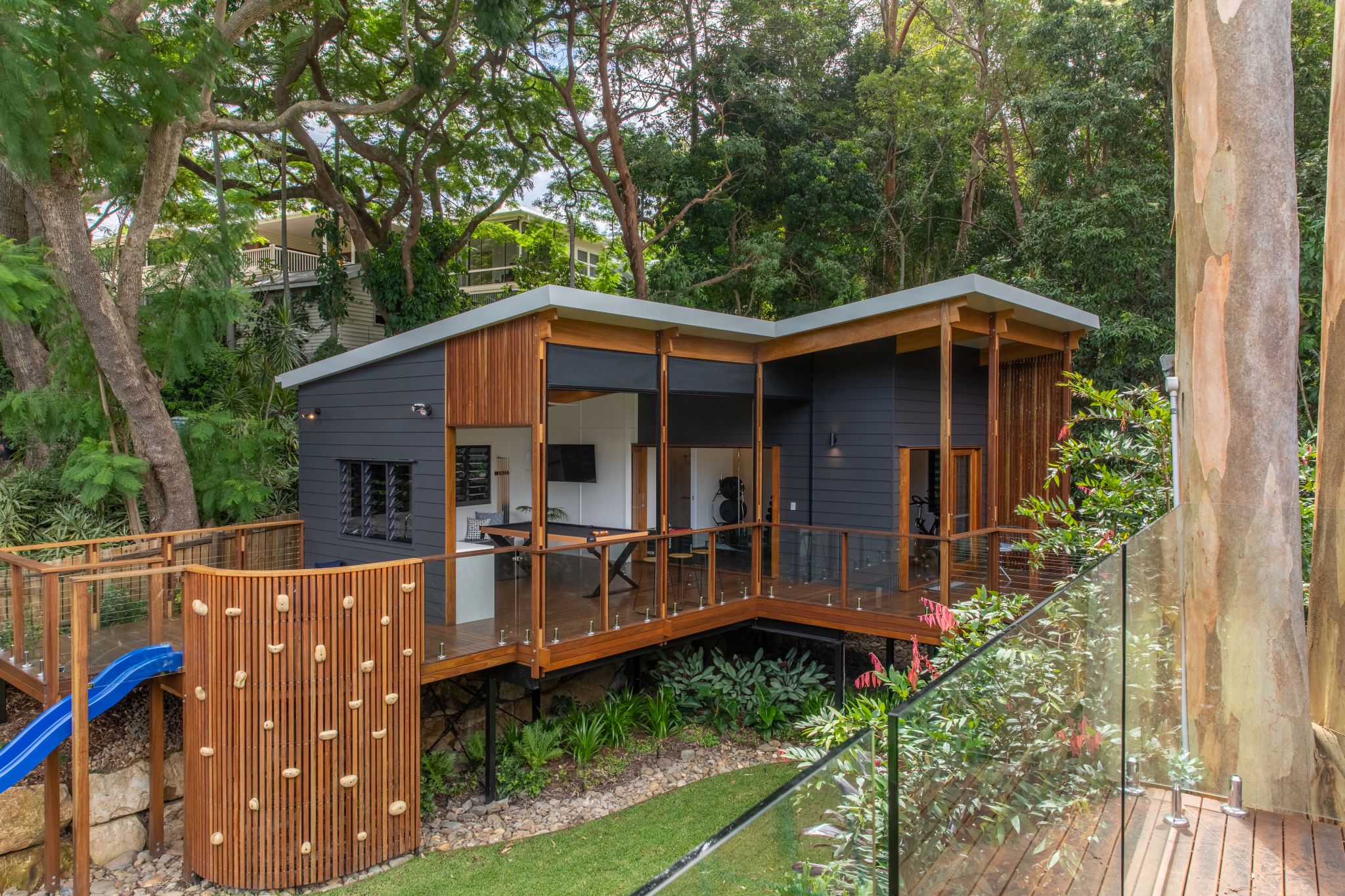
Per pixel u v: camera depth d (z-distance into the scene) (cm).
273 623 566
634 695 927
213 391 1414
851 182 1817
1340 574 403
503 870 601
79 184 914
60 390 982
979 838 205
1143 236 1488
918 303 820
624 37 1839
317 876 576
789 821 161
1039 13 1805
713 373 941
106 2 813
